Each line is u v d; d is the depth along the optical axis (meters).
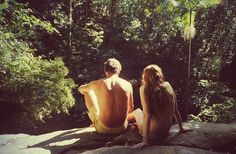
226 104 12.10
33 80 9.16
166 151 3.67
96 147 4.11
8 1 9.87
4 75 9.01
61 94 9.48
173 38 18.41
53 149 4.02
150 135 4.01
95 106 4.38
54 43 15.59
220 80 16.25
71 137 4.34
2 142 4.47
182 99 16.88
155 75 3.90
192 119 12.34
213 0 13.23
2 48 8.56
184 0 13.14
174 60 18.48
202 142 4.06
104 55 16.22
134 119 4.47
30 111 9.20
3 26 9.59
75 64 15.66
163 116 3.95
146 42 18.41
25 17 10.51
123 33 17.52
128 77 17.45
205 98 15.77
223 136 4.21
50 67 9.85
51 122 11.15
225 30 18.42
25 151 3.96
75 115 13.49
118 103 4.29
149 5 18.52
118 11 18.45
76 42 16.34
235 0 18.27
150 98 3.86
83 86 4.45
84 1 17.66
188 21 13.28
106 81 4.34
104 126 4.34
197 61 18.17
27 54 9.85
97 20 18.33
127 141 4.08
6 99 9.03
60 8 16.00
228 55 18.06
